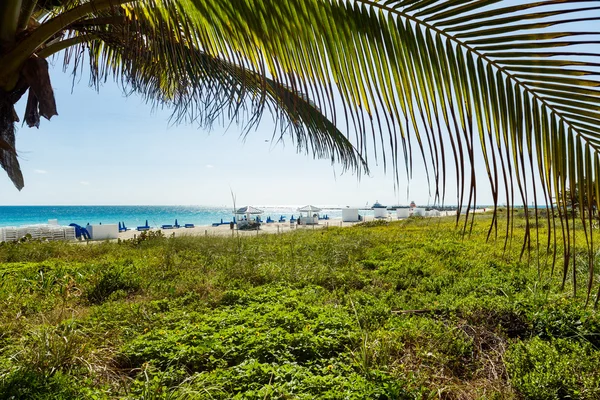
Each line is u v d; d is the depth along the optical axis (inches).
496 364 152.9
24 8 77.4
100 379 136.5
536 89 50.9
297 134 90.4
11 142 80.0
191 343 160.6
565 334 169.8
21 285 272.2
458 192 51.9
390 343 156.4
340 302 238.8
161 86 109.3
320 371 137.7
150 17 68.8
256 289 265.7
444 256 403.9
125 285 286.0
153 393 120.2
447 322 189.3
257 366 132.5
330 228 981.2
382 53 54.8
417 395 122.3
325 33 55.9
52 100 83.0
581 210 52.0
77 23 81.4
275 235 719.7
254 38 59.1
